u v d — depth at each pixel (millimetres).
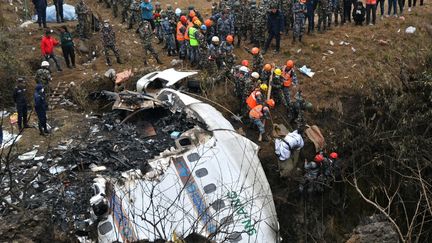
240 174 10969
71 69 17578
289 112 14672
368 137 14102
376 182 13898
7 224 6809
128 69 17328
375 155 14141
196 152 11266
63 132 13578
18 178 11133
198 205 10156
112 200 10008
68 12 21406
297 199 13422
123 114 14266
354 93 15602
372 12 19328
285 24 19016
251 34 18422
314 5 18625
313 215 13195
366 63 16859
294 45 18109
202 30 16234
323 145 13992
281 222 12977
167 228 9484
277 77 14227
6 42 17531
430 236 12922
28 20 21219
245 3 17969
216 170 10969
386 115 15047
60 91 16062
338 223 13312
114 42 17359
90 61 18609
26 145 12922
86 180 11016
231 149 11656
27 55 17719
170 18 17719
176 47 18312
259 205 10617
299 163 13914
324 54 17469
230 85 15555
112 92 15773
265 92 13875
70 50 17266
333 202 13523
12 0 22469
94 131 13531
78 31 19656
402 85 15945
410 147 13469
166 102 13789
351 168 14125
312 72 16516
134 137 12938
